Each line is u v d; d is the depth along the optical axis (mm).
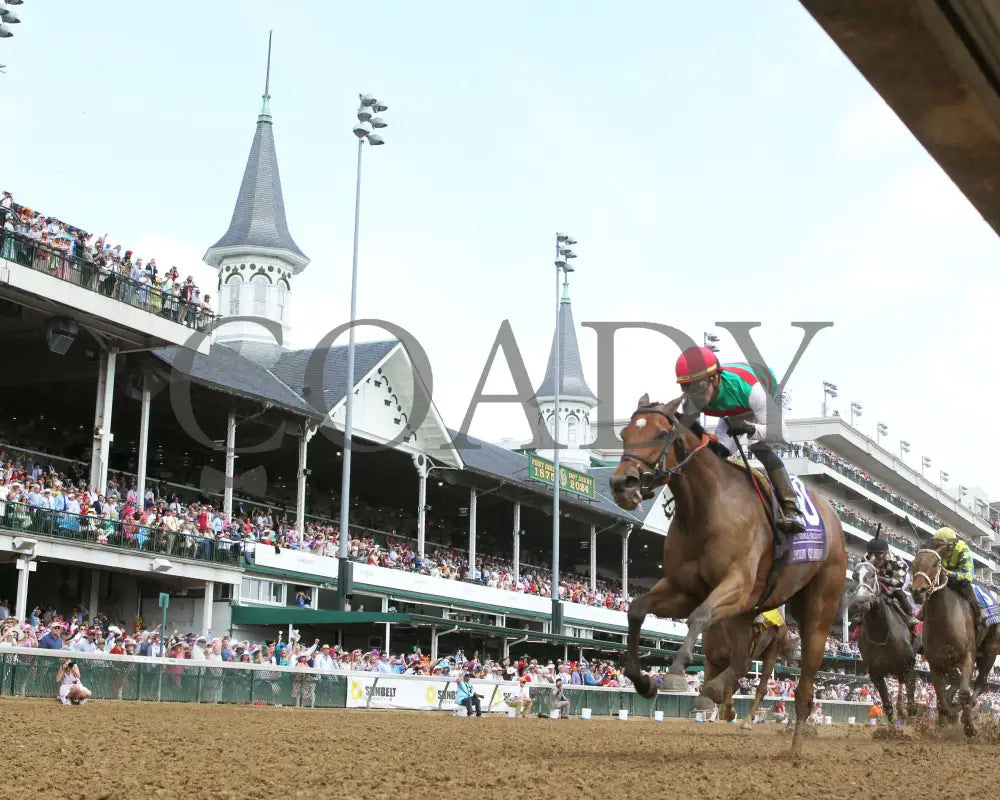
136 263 28984
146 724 11859
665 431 7758
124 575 30516
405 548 40594
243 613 31062
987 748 11414
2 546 24375
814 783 6457
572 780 6062
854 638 16781
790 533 8242
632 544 57719
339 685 23312
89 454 34344
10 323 28469
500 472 43438
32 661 17984
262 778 5887
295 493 45375
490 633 34812
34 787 5352
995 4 2953
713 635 11508
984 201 3861
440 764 6945
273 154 53188
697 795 5578
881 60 3172
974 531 103375
